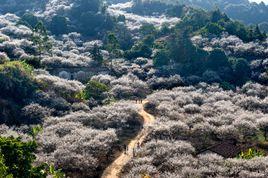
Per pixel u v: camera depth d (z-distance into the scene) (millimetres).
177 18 187375
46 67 104812
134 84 98312
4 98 72812
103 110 75875
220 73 108250
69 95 84375
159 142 58125
